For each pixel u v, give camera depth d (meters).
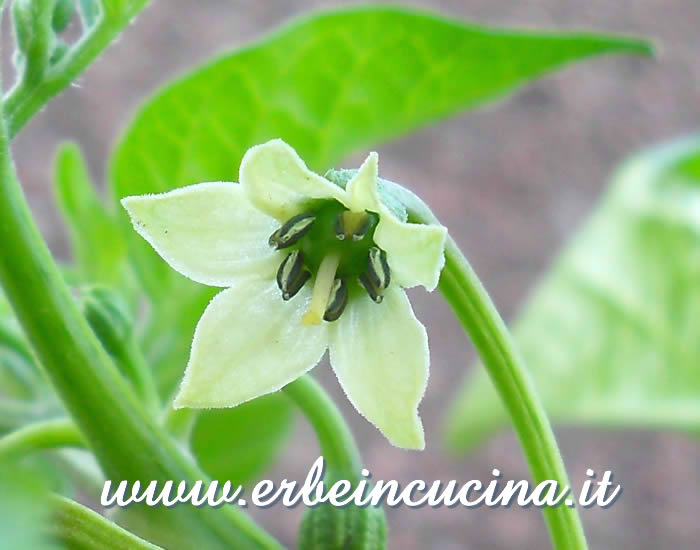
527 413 0.10
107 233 0.15
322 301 0.10
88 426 0.10
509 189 0.29
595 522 0.26
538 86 0.30
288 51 0.12
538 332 0.18
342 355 0.10
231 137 0.12
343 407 0.25
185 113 0.12
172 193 0.10
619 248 0.18
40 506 0.07
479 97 0.13
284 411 0.16
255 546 0.10
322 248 0.10
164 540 0.10
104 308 0.11
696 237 0.18
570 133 0.30
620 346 0.18
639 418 0.17
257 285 0.10
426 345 0.10
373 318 0.10
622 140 0.30
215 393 0.10
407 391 0.10
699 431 0.17
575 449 0.27
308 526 0.10
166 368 0.13
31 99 0.10
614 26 0.32
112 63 0.28
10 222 0.10
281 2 0.30
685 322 0.17
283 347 0.10
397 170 0.28
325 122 0.13
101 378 0.10
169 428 0.11
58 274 0.10
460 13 0.31
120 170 0.12
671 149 0.19
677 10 0.32
